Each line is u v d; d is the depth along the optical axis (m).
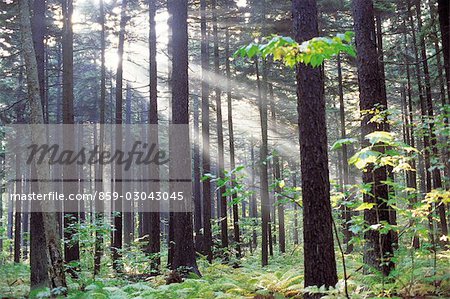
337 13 19.44
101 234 12.03
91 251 12.25
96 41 30.58
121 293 9.05
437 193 5.57
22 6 9.63
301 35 7.39
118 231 17.22
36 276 11.61
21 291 12.47
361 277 7.72
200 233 23.83
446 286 7.33
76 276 12.61
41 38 13.22
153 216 16.66
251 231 26.39
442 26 11.60
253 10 17.72
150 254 15.19
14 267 17.77
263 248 17.06
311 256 7.01
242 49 4.10
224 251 18.66
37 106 9.34
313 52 3.95
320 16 18.64
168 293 9.30
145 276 14.67
